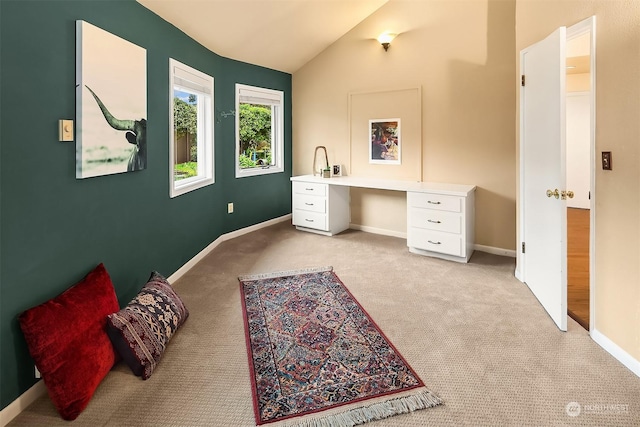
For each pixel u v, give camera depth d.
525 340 2.31
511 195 3.96
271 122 5.54
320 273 3.51
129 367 2.00
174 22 3.30
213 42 4.04
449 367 2.04
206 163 4.30
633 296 1.97
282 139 5.55
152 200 2.97
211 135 4.28
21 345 1.72
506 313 2.67
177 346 2.27
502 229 4.05
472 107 4.12
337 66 5.09
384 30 4.62
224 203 4.67
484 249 4.18
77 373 1.72
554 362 2.07
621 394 1.81
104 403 1.77
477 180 4.16
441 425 1.63
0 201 1.61
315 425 1.63
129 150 2.56
